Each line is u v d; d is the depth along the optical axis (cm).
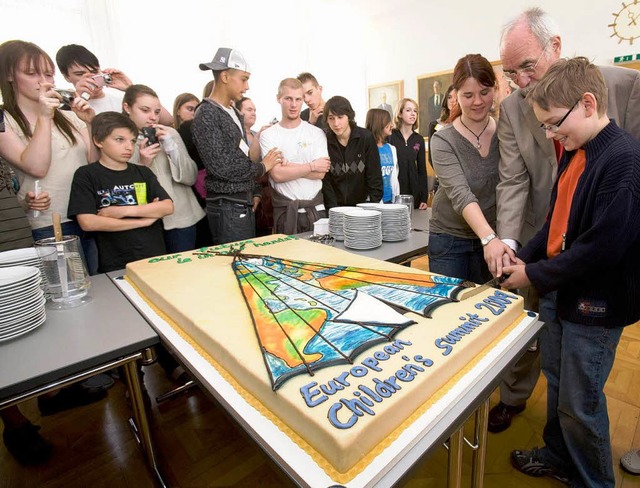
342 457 54
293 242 167
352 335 82
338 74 569
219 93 191
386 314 91
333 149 245
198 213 227
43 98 157
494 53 428
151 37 395
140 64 392
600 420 107
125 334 102
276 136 223
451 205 154
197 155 232
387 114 274
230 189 188
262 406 69
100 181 168
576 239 94
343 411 60
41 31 335
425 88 494
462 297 100
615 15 340
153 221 175
